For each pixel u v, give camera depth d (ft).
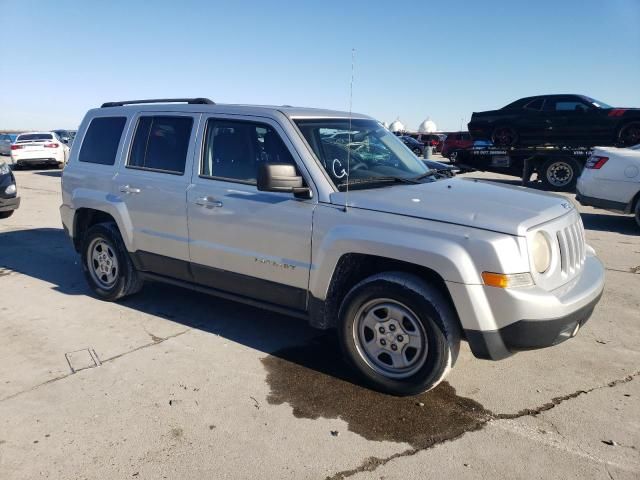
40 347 14.17
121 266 16.92
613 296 18.13
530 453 9.64
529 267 10.33
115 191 16.52
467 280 10.30
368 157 13.89
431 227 10.82
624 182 28.71
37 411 11.07
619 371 12.78
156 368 12.94
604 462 9.38
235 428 10.44
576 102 51.39
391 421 10.69
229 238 13.75
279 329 15.42
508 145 55.72
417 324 11.12
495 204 11.62
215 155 14.34
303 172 12.54
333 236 11.78
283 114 13.28
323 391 11.87
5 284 19.81
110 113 17.43
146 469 9.27
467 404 11.33
